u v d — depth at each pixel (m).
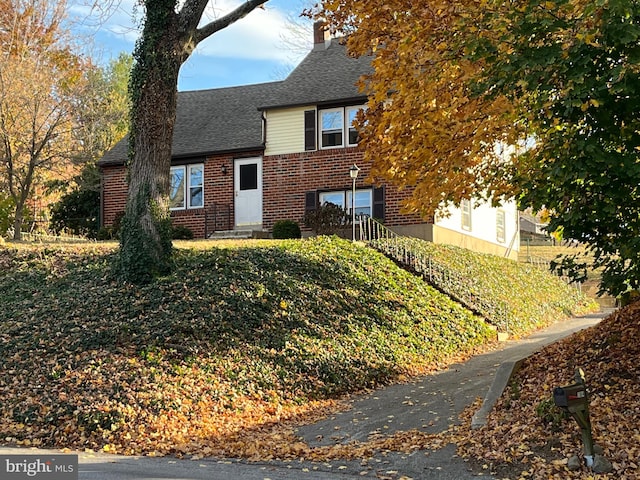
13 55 26.22
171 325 12.04
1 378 10.52
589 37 6.90
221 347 11.80
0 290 14.51
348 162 23.98
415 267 19.14
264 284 14.42
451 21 8.97
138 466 7.75
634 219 7.93
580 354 10.27
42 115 23.92
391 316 15.48
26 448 8.63
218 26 14.92
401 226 23.09
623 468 6.81
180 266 14.74
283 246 17.44
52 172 30.09
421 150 10.30
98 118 28.58
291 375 11.73
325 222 21.41
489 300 19.89
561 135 7.84
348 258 17.81
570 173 7.41
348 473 7.51
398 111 10.30
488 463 7.39
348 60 26.56
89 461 7.96
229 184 25.59
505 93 7.82
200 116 28.86
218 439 9.16
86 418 9.20
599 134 7.42
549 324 21.41
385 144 11.06
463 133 10.16
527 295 22.81
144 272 13.93
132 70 14.66
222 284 13.91
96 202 29.83
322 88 24.98
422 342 15.02
